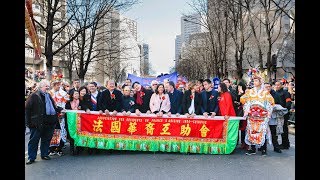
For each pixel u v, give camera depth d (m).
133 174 6.98
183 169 7.41
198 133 9.27
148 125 9.27
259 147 9.34
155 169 7.43
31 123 8.07
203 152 9.28
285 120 10.12
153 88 10.07
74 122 9.12
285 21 49.97
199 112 9.86
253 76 9.40
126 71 78.69
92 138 9.18
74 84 11.66
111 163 8.06
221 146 9.30
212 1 29.83
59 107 9.23
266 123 8.98
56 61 51.88
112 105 9.42
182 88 12.22
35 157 8.23
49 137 8.60
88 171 7.25
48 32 20.77
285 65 45.56
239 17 26.77
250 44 44.56
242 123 10.09
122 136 9.22
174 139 9.27
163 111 9.75
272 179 6.63
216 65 33.25
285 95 10.04
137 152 9.55
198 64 59.41
